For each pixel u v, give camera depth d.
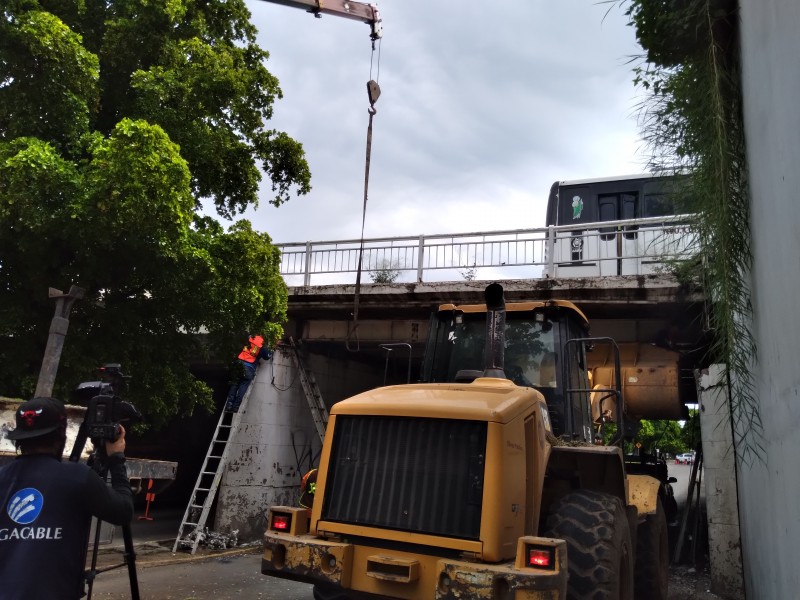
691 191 5.75
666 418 11.20
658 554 6.87
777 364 4.20
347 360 15.15
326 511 4.59
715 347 5.41
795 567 4.01
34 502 2.61
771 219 4.12
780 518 4.51
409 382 5.74
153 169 6.70
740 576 8.01
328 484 4.64
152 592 7.41
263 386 12.31
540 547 3.84
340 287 12.09
